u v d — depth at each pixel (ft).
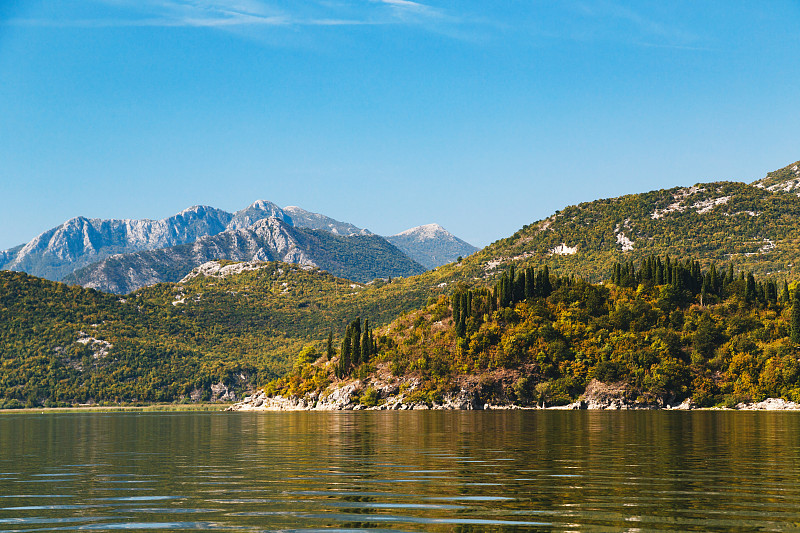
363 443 260.01
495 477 154.30
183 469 177.88
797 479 149.38
